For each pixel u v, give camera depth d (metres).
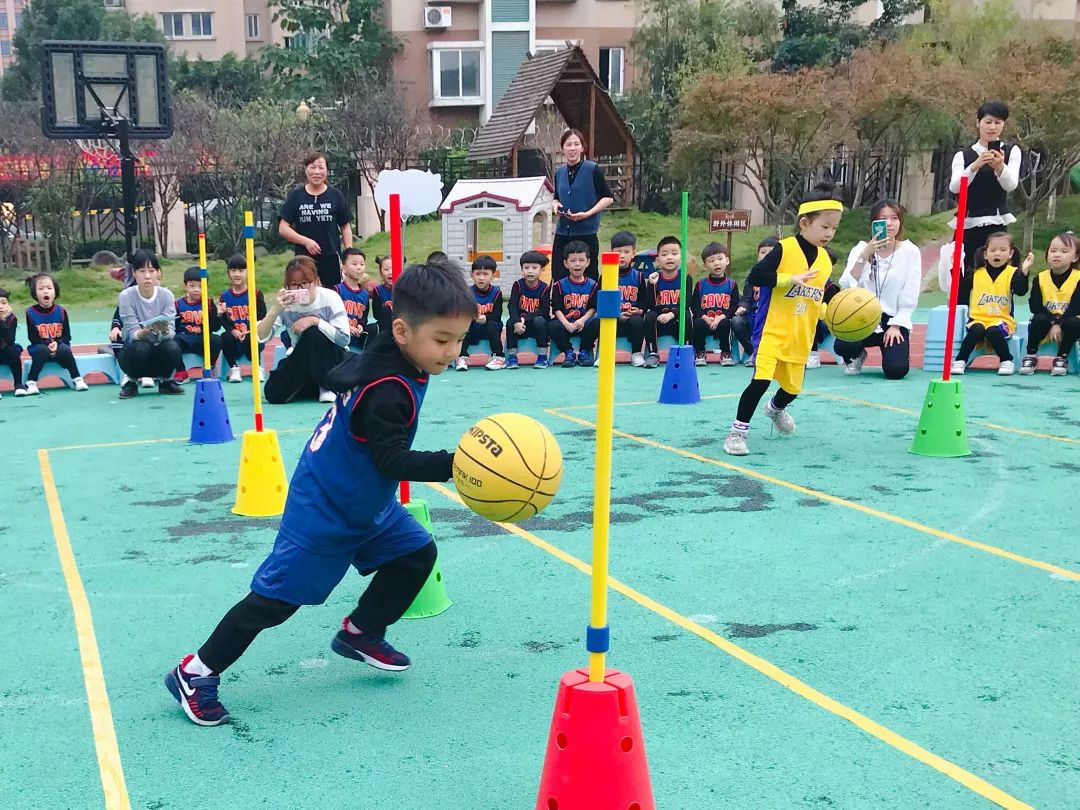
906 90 17.89
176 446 7.14
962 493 5.60
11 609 4.04
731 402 8.63
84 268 19.70
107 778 2.76
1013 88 17.41
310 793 2.66
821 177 21.94
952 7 23.28
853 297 6.46
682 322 8.60
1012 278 9.95
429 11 28.41
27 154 19.30
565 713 2.26
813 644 3.60
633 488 5.80
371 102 23.70
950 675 3.34
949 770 2.75
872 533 4.90
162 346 9.37
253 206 21.59
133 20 34.19
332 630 3.81
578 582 4.27
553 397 8.98
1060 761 2.79
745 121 18.38
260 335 8.78
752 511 5.30
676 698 3.18
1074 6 26.23
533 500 2.58
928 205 23.62
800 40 24.03
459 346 2.85
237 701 3.22
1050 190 18.56
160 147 20.22
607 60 29.33
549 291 11.18
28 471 6.40
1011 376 9.93
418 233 22.14
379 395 2.82
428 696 3.23
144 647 3.66
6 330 9.57
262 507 5.34
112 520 5.28
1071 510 5.26
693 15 24.91
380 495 3.03
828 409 8.20
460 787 2.69
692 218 23.19
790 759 2.81
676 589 4.16
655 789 2.65
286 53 28.25
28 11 34.34
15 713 3.15
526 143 21.59
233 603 4.07
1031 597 4.04
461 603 4.04
